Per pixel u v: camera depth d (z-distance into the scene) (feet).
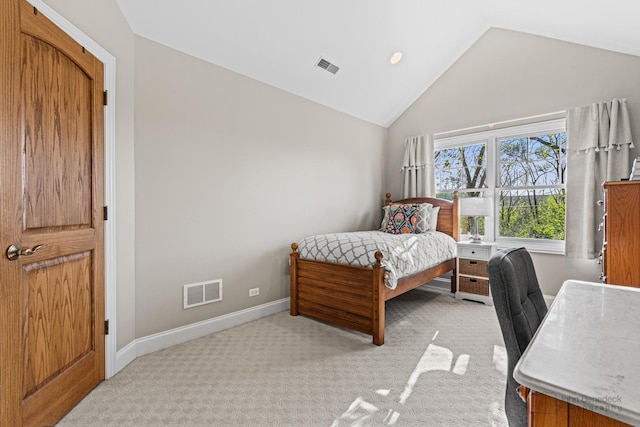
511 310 3.12
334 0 8.57
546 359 2.10
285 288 10.98
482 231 13.09
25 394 4.61
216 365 7.07
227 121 9.30
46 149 5.08
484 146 13.03
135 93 7.44
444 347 8.03
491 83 12.40
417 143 14.32
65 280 5.46
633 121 9.53
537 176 11.76
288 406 5.61
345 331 9.06
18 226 4.45
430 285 13.98
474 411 5.45
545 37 11.12
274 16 8.36
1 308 4.21
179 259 8.27
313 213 12.06
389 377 6.57
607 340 2.41
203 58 8.71
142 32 7.54
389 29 10.28
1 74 4.20
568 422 1.73
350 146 13.76
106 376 6.50
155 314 7.83
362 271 8.54
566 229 10.55
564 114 10.80
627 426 1.55
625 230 7.20
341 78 11.51
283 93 10.92
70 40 5.53
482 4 10.85
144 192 7.61
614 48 9.77
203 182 8.75
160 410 5.50
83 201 5.90
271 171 10.53
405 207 12.68
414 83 13.56
